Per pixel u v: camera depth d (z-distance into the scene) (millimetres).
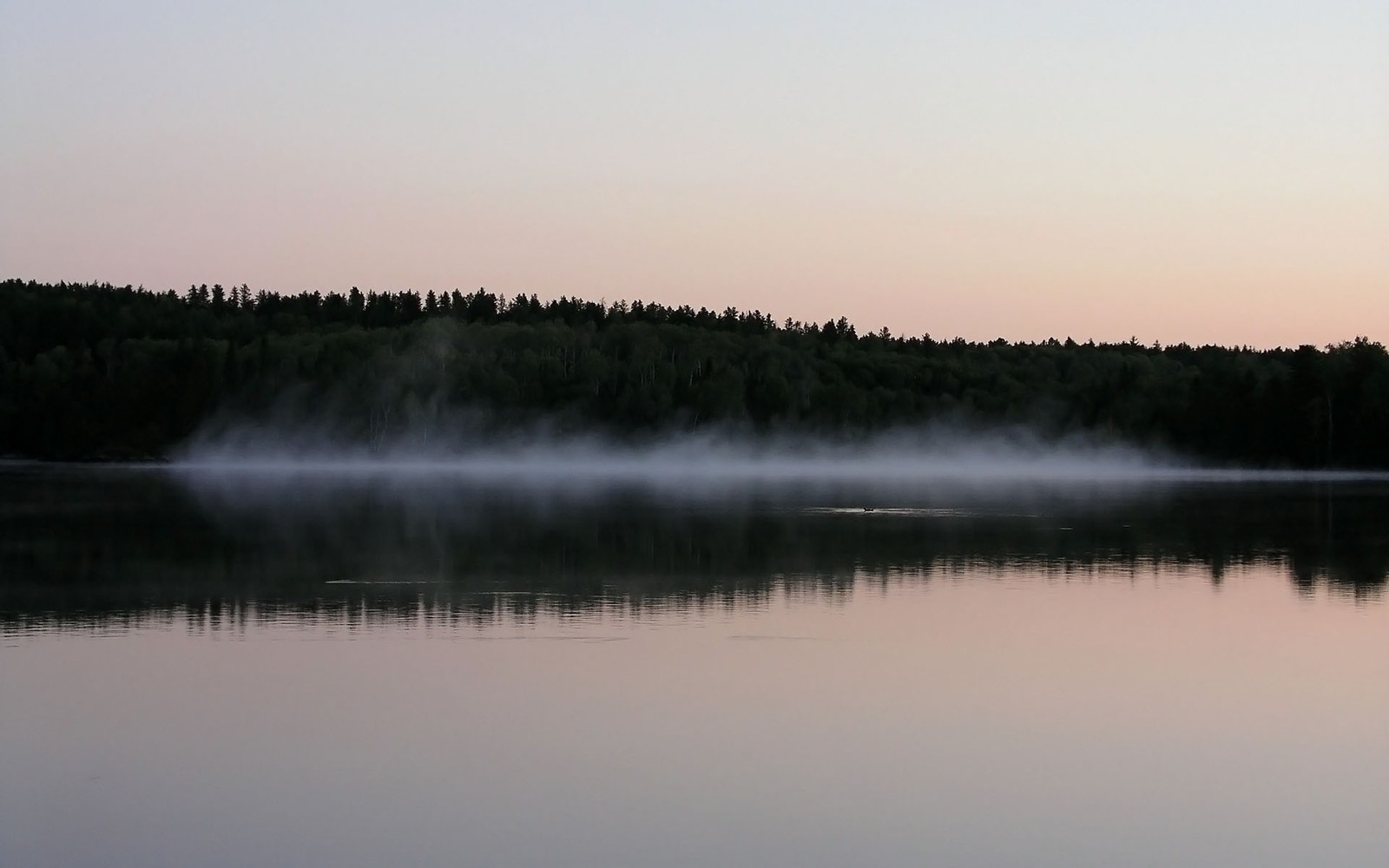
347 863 12711
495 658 22047
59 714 18125
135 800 14477
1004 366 184500
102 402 143500
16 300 174875
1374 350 128250
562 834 13461
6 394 144875
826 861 12805
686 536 45500
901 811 14250
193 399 146875
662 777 15383
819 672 21078
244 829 13602
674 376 163750
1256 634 24812
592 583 31750
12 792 14781
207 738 16938
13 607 27594
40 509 57844
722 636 24219
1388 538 45969
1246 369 144375
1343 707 18891
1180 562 37250
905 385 177375
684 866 12648
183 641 23500
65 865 12695
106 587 30719
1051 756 16344
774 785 15117
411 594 29734
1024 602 28781
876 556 38781
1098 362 180000
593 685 20016
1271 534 47656
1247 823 13953
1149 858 12977
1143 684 20344
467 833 13477
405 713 18234
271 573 33562
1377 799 14711
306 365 156500
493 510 59406
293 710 18375
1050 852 13109
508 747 16547
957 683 20328
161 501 64562
